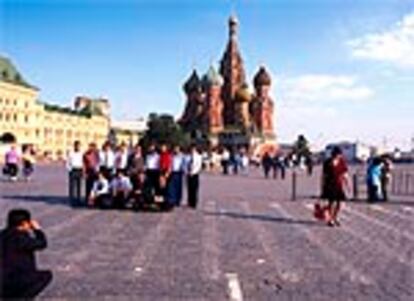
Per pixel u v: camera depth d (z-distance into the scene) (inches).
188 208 944.3
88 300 362.9
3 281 308.5
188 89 5885.8
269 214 874.1
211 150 3732.8
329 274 449.1
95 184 917.2
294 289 398.6
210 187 1546.5
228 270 456.8
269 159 2212.1
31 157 1619.1
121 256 510.3
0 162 3154.5
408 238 647.8
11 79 5285.4
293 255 528.4
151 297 371.9
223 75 5910.4
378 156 1133.7
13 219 322.0
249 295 380.5
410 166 4131.4
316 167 3983.8
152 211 880.9
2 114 5083.7
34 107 5531.5
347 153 5541.3
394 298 378.0
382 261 506.6
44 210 872.9
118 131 7263.8
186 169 948.6
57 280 414.0
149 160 896.3
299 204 1042.7
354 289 401.7
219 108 5767.7
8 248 315.3
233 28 5949.8
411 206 1042.7
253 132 5423.2
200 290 391.5
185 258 504.4
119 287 396.8
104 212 860.0
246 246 573.6
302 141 5502.0
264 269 463.5
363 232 692.1
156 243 582.9
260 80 5861.2
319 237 644.1
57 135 5940.0
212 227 711.7
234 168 2593.5
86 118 6545.3
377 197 1113.4
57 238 607.2
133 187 901.2
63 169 2701.8
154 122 5088.6
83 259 494.3
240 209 943.7
